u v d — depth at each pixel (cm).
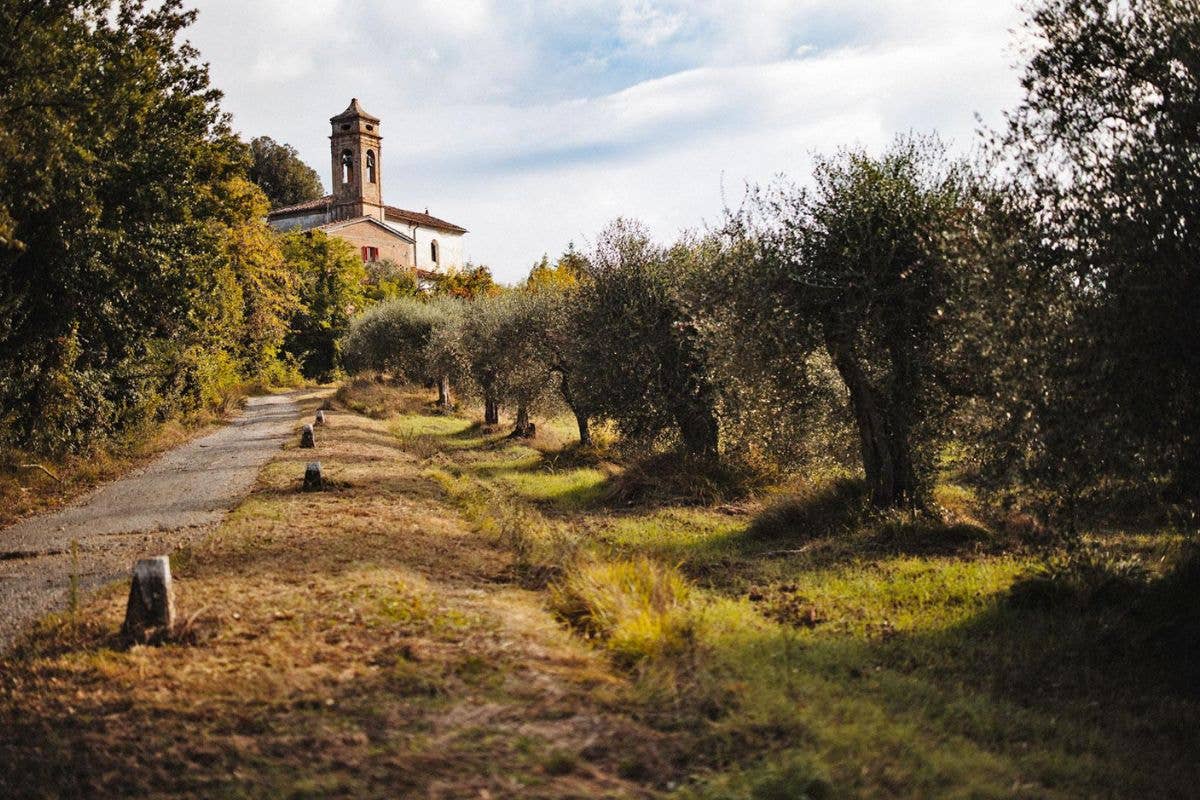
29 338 1809
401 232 9219
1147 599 820
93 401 2156
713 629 689
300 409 3959
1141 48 813
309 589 788
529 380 2630
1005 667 681
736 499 1509
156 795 431
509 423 3206
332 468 1745
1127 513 932
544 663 590
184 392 3238
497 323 2816
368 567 869
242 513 1242
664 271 1747
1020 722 567
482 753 451
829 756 452
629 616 660
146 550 1059
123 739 494
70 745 491
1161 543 1000
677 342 1708
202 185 1953
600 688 538
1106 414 750
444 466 1956
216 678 577
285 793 418
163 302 2023
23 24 1276
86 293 1827
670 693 528
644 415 1750
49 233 1602
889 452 1207
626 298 1767
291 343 7006
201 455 2239
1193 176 717
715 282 1272
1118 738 558
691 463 1594
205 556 952
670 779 426
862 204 1151
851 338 1165
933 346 1131
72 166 1473
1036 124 873
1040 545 904
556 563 893
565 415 2856
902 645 721
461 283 7062
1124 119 823
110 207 1741
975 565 966
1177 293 712
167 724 509
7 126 1231
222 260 2488
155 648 644
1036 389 793
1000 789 441
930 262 1095
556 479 1825
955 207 1054
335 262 7388
